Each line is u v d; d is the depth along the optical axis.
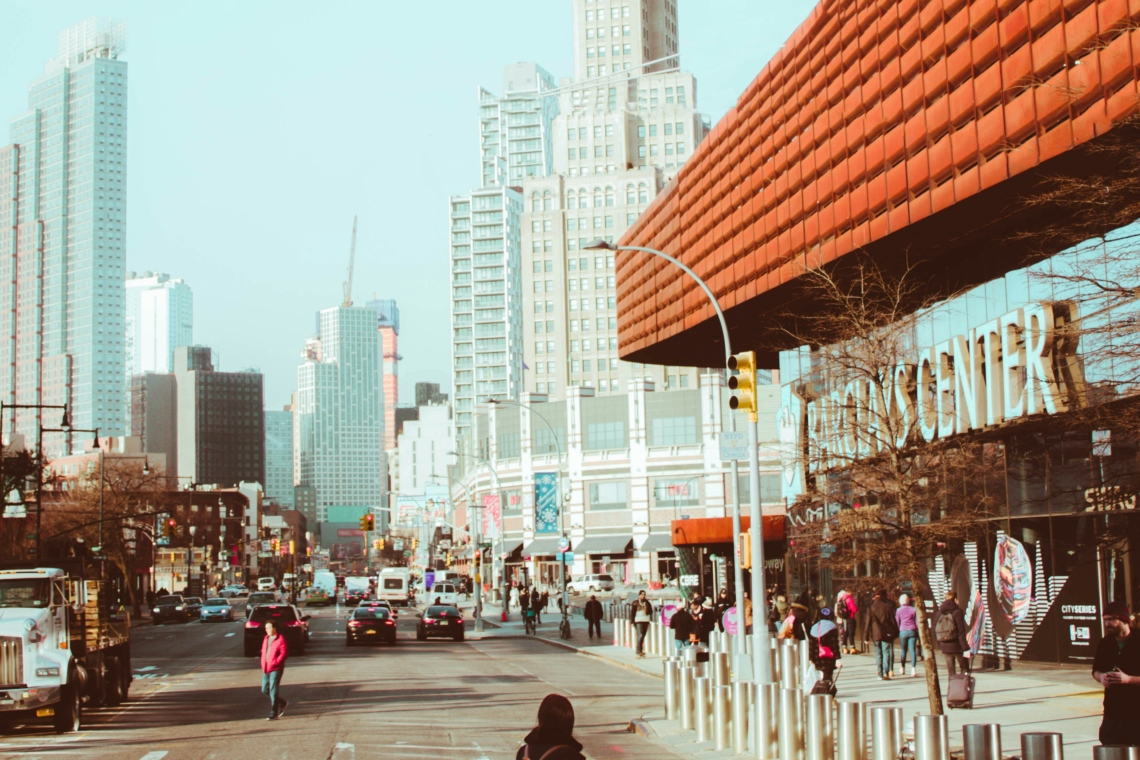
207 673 34.12
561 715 7.28
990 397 28.16
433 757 16.70
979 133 26.20
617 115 179.00
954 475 24.98
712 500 108.88
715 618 36.97
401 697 26.03
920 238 30.70
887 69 30.41
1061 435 26.73
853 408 23.17
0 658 19.55
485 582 124.00
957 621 23.38
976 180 26.34
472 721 21.31
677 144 180.25
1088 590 26.06
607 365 171.00
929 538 18.53
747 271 39.75
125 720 22.23
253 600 70.50
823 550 31.52
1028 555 27.94
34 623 19.94
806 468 27.00
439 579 128.50
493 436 127.38
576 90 190.00
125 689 25.73
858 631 36.19
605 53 190.38
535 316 173.38
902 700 22.34
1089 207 19.97
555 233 173.88
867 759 14.83
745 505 106.69
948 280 32.31
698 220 45.09
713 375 110.25
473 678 31.39
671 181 48.50
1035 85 24.06
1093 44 22.33
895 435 20.36
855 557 19.28
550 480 71.50
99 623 23.56
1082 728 17.91
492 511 73.38
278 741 18.56
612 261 172.25
